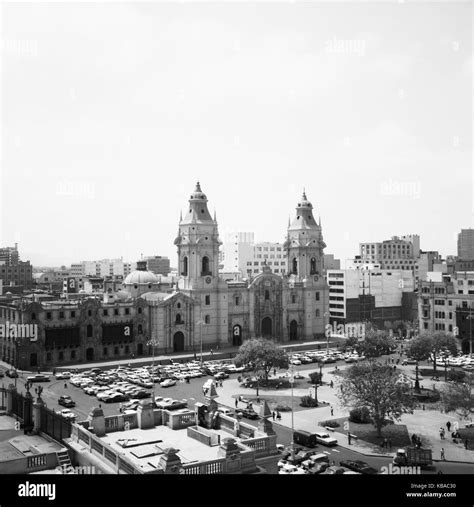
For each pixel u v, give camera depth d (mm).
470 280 178500
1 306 150625
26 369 137250
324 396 111000
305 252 192375
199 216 170875
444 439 82875
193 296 166250
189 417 47094
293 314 189250
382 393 82188
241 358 118500
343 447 79438
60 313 144625
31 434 45500
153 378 123188
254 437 42000
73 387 117938
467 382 101812
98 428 44250
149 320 159250
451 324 178125
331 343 182125
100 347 150750
